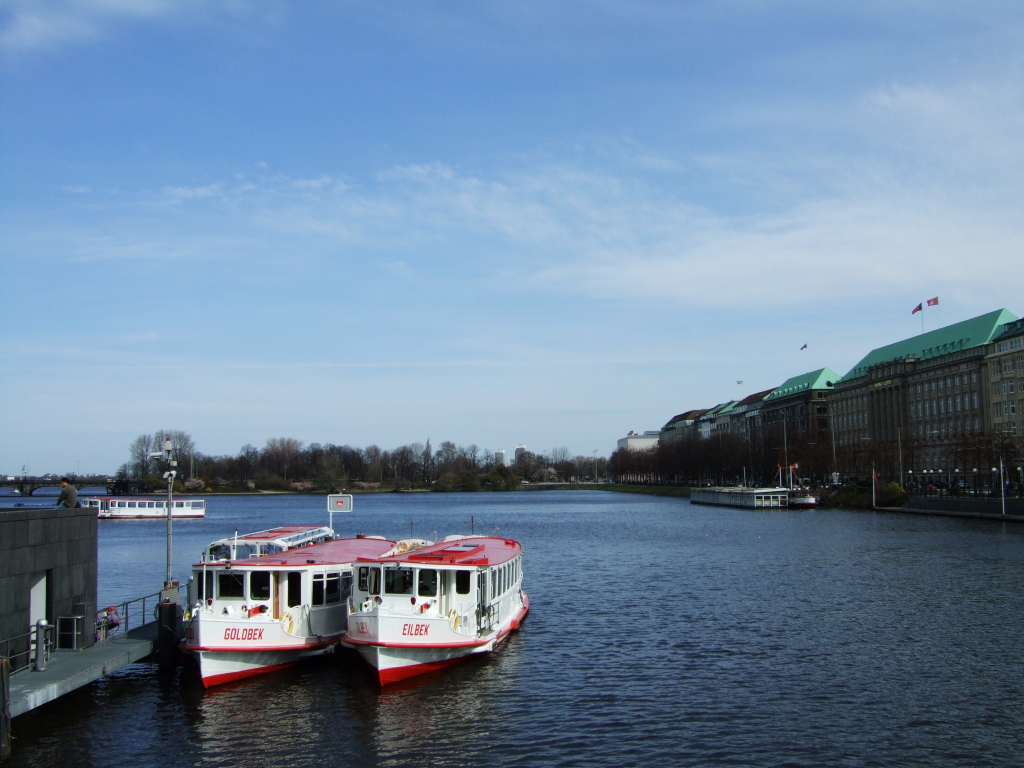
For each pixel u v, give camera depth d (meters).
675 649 50.78
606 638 54.00
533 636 54.59
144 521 185.25
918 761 33.25
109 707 39.34
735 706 39.81
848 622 57.94
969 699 40.53
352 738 35.75
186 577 86.81
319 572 45.19
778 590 72.19
